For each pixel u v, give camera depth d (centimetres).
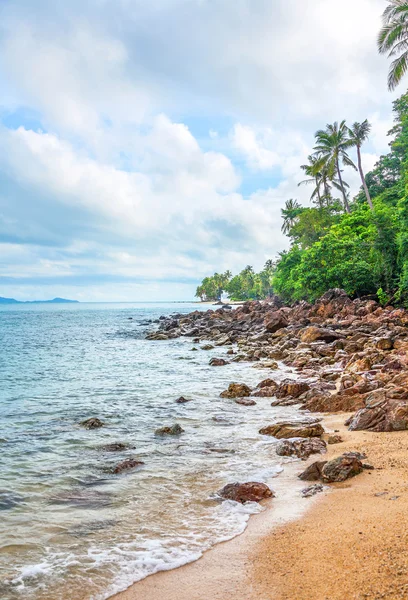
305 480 789
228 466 881
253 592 460
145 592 476
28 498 741
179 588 479
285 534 583
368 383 1389
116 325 7156
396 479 734
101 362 2712
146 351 3356
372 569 468
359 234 4897
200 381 1964
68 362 2730
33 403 1538
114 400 1575
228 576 495
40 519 662
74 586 493
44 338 4728
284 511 659
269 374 2078
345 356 2173
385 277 4144
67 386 1884
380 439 987
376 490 698
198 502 710
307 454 926
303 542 553
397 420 1062
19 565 538
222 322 5275
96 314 12425
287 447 957
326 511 641
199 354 3073
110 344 3994
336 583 454
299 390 1521
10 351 3428
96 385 1902
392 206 5066
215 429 1169
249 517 649
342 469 772
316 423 1124
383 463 823
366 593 429
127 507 699
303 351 2498
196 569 515
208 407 1437
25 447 1033
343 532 564
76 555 557
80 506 707
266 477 814
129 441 1073
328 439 1023
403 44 3644
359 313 3794
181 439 1082
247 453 962
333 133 5906
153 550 563
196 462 909
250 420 1257
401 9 3519
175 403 1509
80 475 847
